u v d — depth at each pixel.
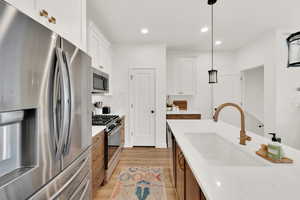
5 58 0.65
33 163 0.83
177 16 2.85
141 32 3.57
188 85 4.85
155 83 4.34
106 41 3.65
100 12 2.70
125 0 2.36
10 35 0.67
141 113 4.41
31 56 0.78
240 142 1.46
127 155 3.76
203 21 3.05
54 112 0.94
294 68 3.27
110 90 4.24
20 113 0.80
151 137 4.41
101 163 2.30
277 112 3.29
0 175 0.73
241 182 0.79
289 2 2.43
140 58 4.34
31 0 0.91
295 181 0.80
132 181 2.60
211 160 1.71
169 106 4.85
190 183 1.14
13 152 0.79
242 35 3.76
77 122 1.29
